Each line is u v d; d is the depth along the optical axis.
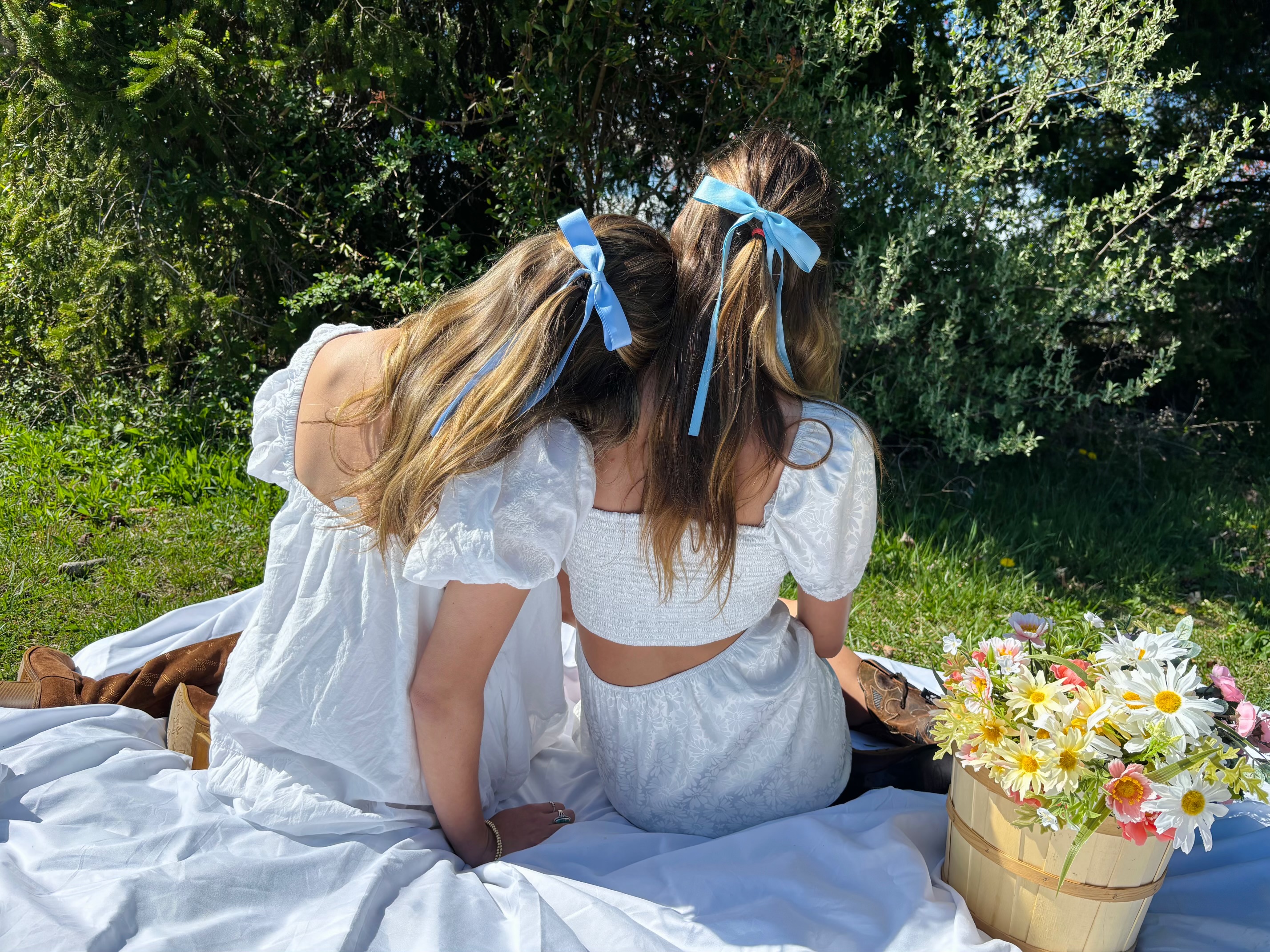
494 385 1.32
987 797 1.38
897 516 4.00
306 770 1.52
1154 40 3.59
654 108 4.14
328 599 1.48
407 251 4.62
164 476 3.85
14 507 3.54
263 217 4.29
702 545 1.41
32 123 3.91
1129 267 4.03
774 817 1.63
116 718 1.84
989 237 4.05
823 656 1.74
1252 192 5.10
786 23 3.94
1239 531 4.22
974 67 3.87
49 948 1.20
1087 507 4.29
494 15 4.20
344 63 4.17
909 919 1.37
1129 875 1.31
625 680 1.57
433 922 1.32
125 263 4.02
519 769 1.79
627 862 1.56
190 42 3.65
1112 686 1.33
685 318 1.37
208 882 1.34
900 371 4.11
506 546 1.31
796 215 1.39
